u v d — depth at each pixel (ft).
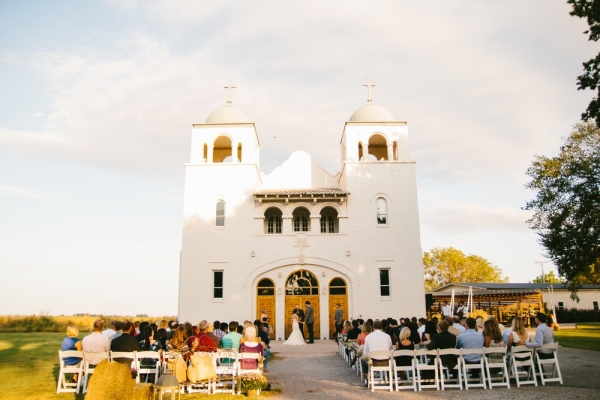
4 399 38.27
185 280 97.35
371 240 99.50
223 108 110.11
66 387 41.24
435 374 42.93
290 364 62.34
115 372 32.27
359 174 102.89
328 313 96.17
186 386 43.14
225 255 98.37
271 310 96.43
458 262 253.44
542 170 106.22
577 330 118.21
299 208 103.09
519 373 45.42
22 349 71.51
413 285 97.55
